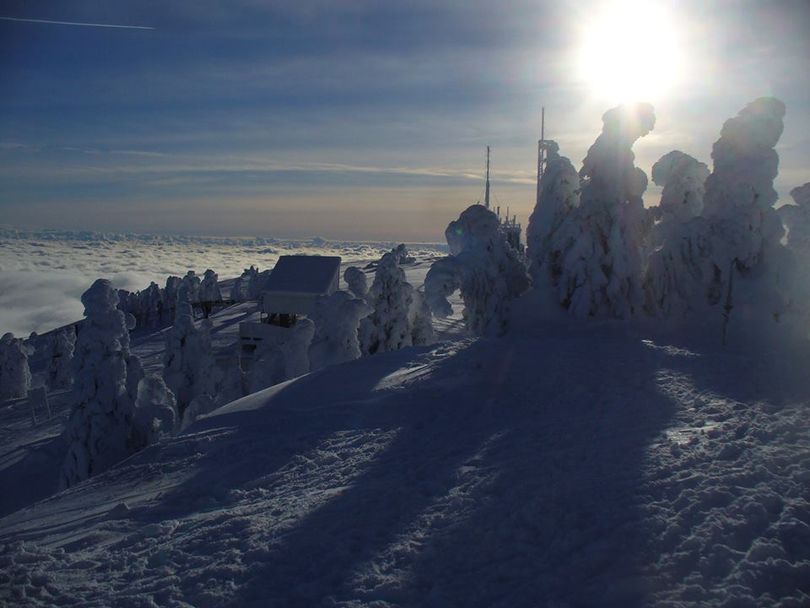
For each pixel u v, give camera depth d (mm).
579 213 22641
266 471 11594
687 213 24359
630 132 21969
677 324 20844
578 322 21953
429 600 6066
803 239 26828
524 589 5977
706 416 10688
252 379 34688
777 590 5398
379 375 18703
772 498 6887
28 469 37281
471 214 26766
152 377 31484
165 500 10852
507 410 13227
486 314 25859
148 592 6988
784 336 19266
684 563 5949
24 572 7676
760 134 21109
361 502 8859
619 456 9000
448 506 8219
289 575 6973
